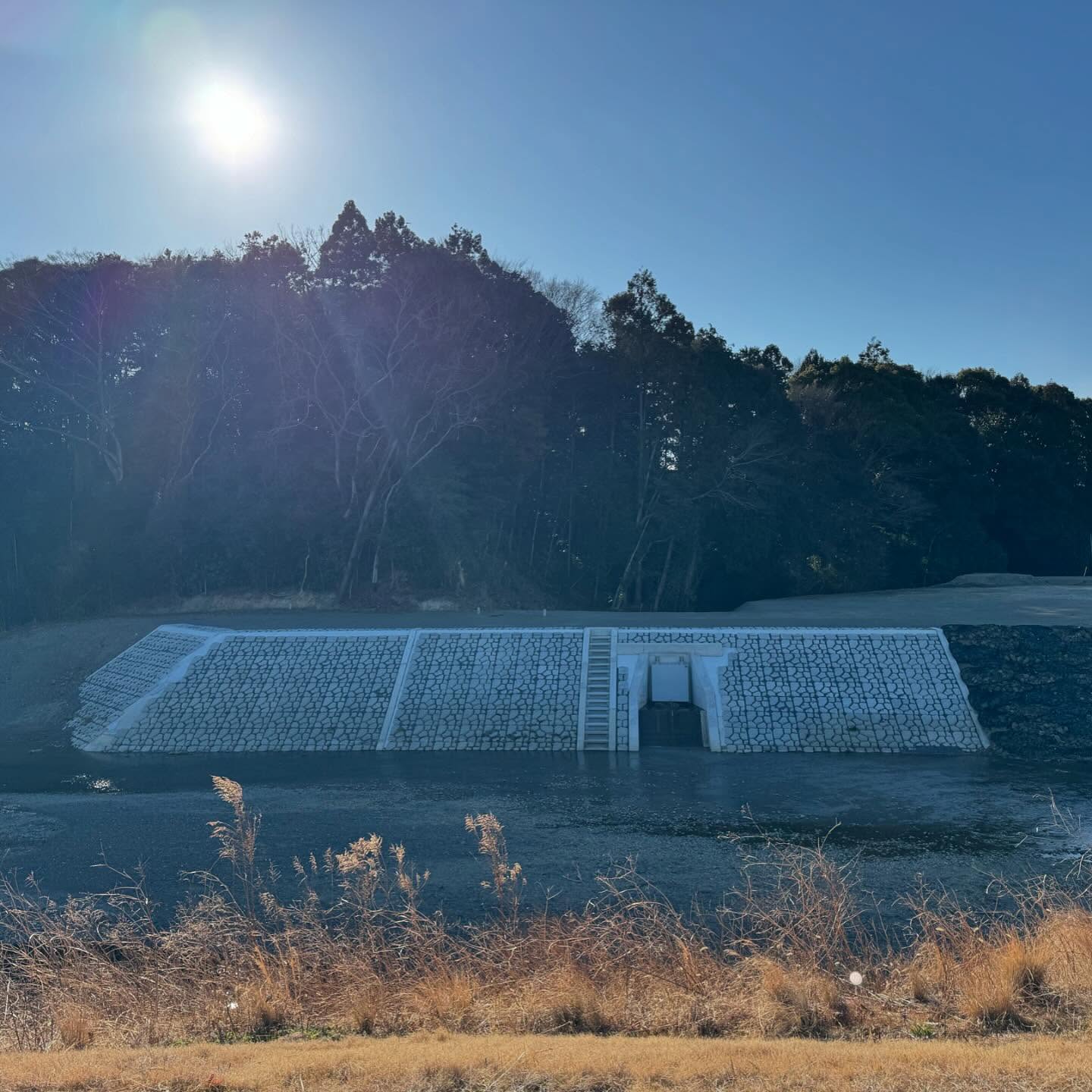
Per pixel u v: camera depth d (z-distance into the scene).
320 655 30.06
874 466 54.97
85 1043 7.94
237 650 30.66
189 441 44.16
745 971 9.20
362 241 42.41
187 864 17.06
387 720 27.41
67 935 10.80
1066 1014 7.48
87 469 45.31
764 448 47.28
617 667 28.52
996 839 17.80
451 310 41.44
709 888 15.24
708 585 50.97
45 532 44.44
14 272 43.47
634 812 19.95
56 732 29.67
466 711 27.47
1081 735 24.91
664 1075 5.83
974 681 26.89
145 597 42.34
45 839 18.73
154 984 9.45
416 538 42.84
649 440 47.62
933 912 13.84
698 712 27.53
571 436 48.41
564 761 24.91
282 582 43.09
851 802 20.53
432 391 41.84
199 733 27.55
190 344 42.75
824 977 8.65
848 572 51.19
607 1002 8.34
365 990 8.84
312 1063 6.28
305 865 16.84
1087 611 32.50
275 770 24.41
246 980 9.34
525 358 44.00
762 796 21.08
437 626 31.89
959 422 58.81
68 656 34.88
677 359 45.94
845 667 27.75
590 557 48.16
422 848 17.69
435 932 10.98
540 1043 6.83
